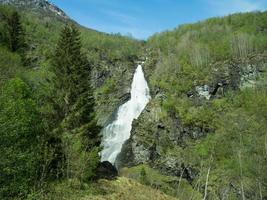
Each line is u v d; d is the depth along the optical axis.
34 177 32.75
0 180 25.69
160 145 118.50
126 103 144.50
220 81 136.75
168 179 101.81
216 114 124.62
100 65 154.50
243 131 93.88
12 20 96.12
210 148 99.50
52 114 51.34
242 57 147.38
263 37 163.50
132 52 178.62
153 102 131.50
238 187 75.50
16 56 79.50
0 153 24.55
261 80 137.25
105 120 138.75
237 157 78.62
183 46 173.12
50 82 57.97
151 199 42.41
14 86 38.19
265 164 70.19
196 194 86.31
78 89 54.59
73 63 56.62
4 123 24.73
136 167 114.31
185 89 136.12
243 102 125.31
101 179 44.56
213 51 156.12
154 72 156.00
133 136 123.56
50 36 153.88
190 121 123.00
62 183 37.91
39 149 33.12
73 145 41.59
